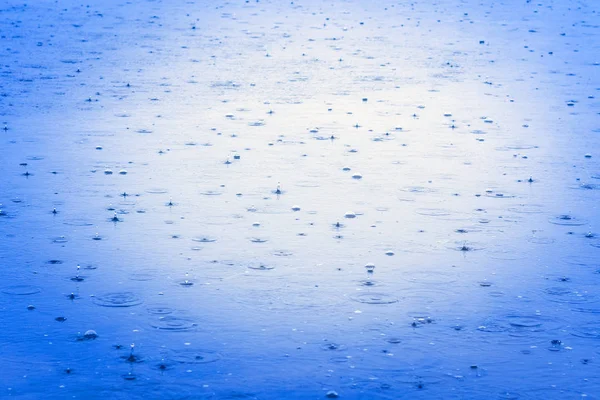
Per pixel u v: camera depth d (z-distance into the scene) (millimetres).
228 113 10820
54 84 12250
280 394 4488
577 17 18688
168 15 18047
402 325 5305
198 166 8625
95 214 7227
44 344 5004
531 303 5656
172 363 4801
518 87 12625
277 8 19094
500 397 4492
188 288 5789
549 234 6930
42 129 9938
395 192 7926
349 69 13594
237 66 13633
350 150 9305
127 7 18891
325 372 4723
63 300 5590
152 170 8477
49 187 7922
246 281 5914
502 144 9672
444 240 6754
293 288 5809
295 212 7336
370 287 5848
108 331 5172
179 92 11906
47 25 16875
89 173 8352
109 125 10148
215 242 6629
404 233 6883
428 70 13656
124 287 5793
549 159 9117
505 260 6371
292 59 14234
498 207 7570
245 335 5137
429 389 4559
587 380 4691
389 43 15742
